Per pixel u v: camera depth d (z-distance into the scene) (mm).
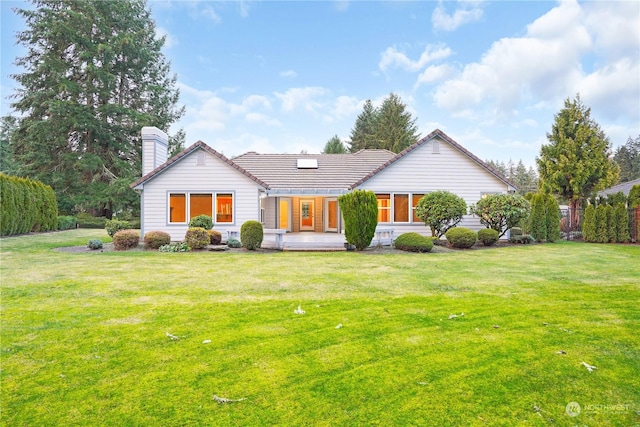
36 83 28469
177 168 16422
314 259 11234
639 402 3012
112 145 30078
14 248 13539
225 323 4891
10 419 2732
